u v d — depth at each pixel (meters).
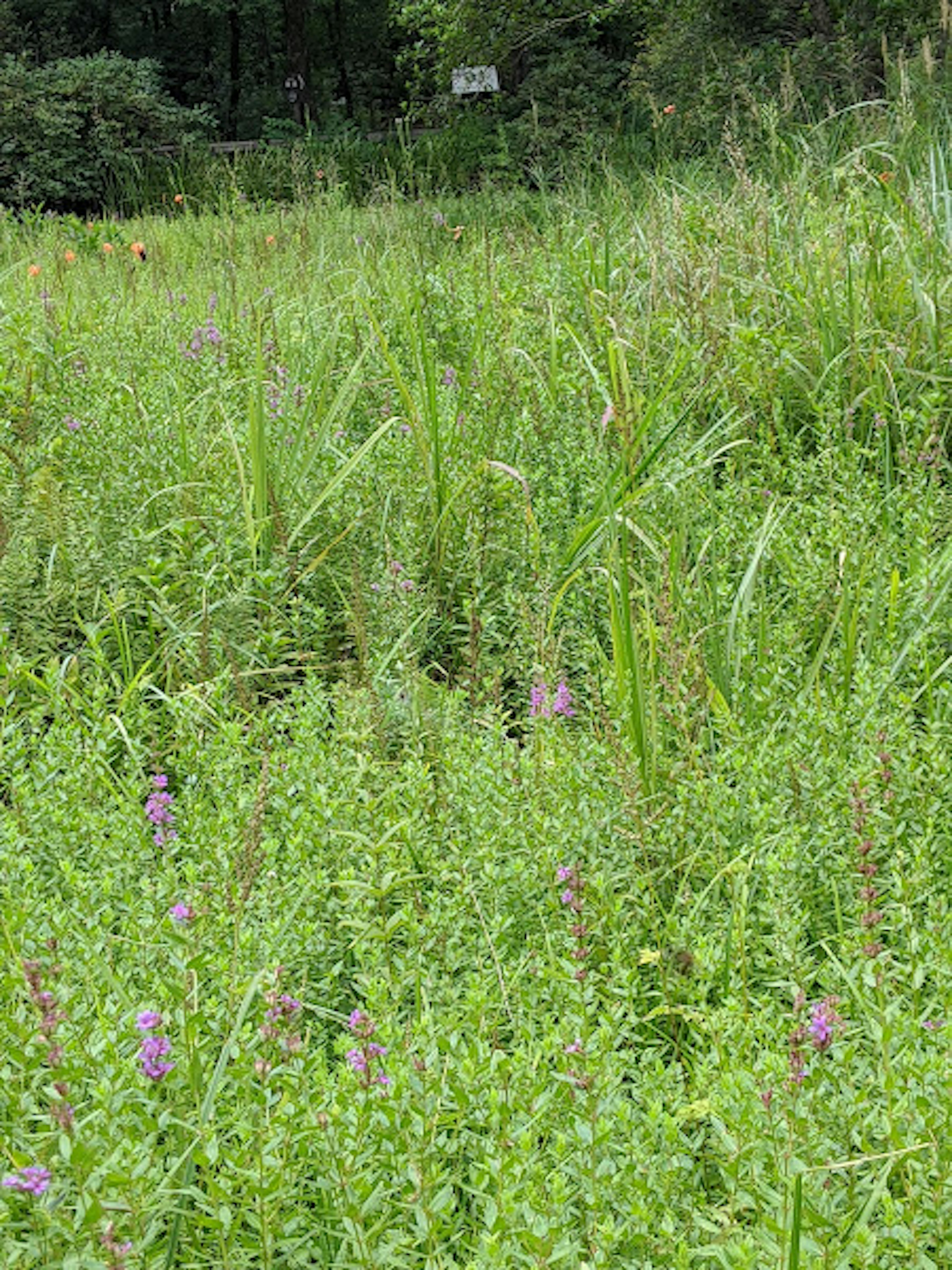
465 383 5.97
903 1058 2.35
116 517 5.09
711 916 3.11
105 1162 2.08
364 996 2.82
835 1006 2.44
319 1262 2.28
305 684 4.43
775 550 4.61
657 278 6.62
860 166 8.20
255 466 4.96
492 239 8.80
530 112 18.19
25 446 5.59
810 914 3.04
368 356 6.58
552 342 6.16
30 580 4.60
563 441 5.53
